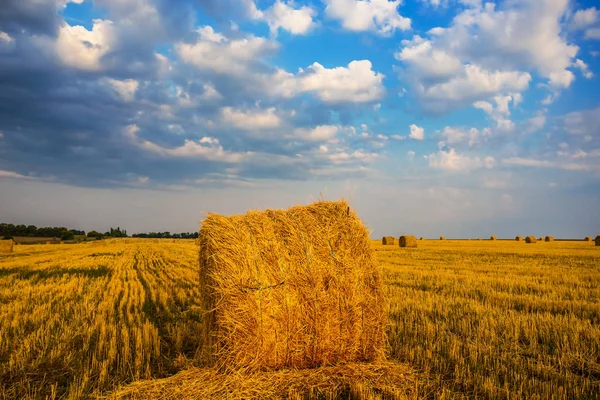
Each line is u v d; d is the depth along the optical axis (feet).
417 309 32.35
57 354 22.71
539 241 202.28
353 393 18.04
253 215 23.00
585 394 17.10
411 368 20.34
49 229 323.16
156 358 22.75
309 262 21.13
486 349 22.41
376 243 167.22
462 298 36.17
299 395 17.84
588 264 67.21
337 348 21.02
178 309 36.04
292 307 20.51
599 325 26.68
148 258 101.14
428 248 124.88
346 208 23.41
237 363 19.86
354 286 21.40
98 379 19.58
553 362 20.81
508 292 39.88
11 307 35.63
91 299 39.93
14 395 17.81
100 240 316.19
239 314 20.07
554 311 31.86
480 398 17.12
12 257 109.81
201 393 18.04
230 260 20.63
